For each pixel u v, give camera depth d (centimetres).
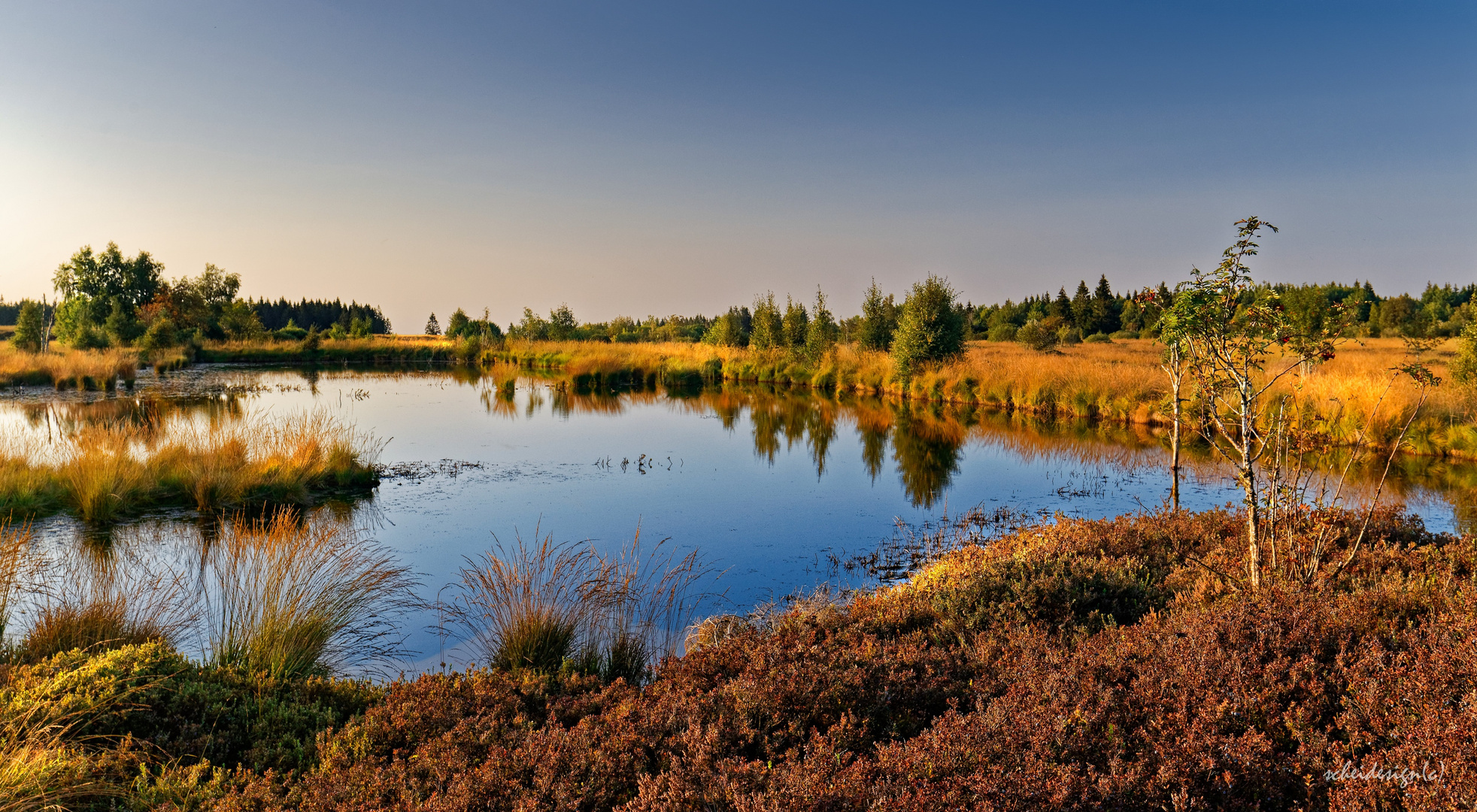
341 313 10338
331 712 412
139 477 984
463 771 329
